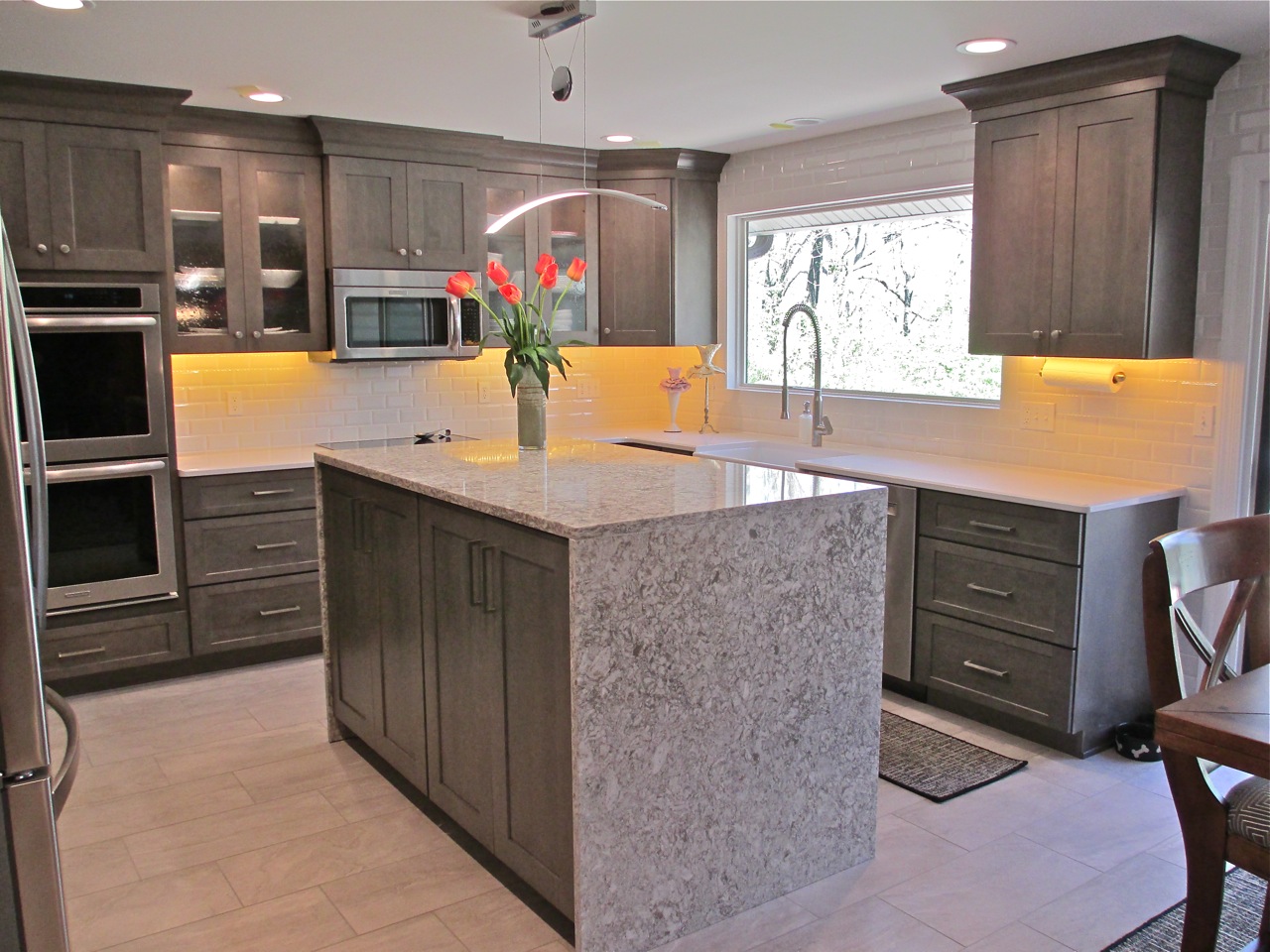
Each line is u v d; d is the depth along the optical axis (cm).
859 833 267
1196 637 208
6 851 118
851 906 247
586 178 525
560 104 408
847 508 252
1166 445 359
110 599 392
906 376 467
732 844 242
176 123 410
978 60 341
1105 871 263
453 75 360
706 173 533
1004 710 348
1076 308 351
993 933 236
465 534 253
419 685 287
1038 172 358
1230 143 334
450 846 280
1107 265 340
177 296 419
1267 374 338
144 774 326
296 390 486
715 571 229
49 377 371
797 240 520
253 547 422
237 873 266
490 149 486
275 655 441
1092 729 335
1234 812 187
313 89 381
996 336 380
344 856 275
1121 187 333
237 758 339
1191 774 188
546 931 240
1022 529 337
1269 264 330
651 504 234
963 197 430
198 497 409
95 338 380
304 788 316
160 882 262
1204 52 319
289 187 441
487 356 541
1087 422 384
